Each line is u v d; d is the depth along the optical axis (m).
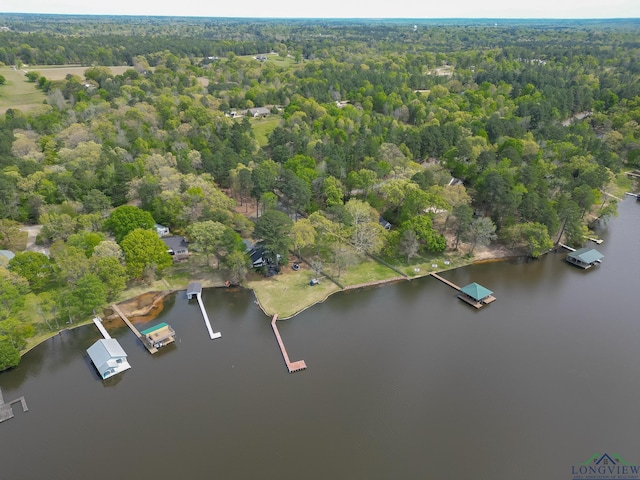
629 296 104.88
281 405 73.38
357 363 82.94
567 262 119.56
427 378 79.44
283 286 105.88
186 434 67.94
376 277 110.62
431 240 113.25
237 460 63.97
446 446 66.75
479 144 169.25
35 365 81.12
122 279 95.50
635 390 77.62
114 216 110.25
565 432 69.38
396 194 127.88
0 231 112.38
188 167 147.12
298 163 152.88
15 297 86.25
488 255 121.12
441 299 103.19
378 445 66.62
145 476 61.62
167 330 87.81
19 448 65.50
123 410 72.06
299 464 63.44
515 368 82.06
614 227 138.75
